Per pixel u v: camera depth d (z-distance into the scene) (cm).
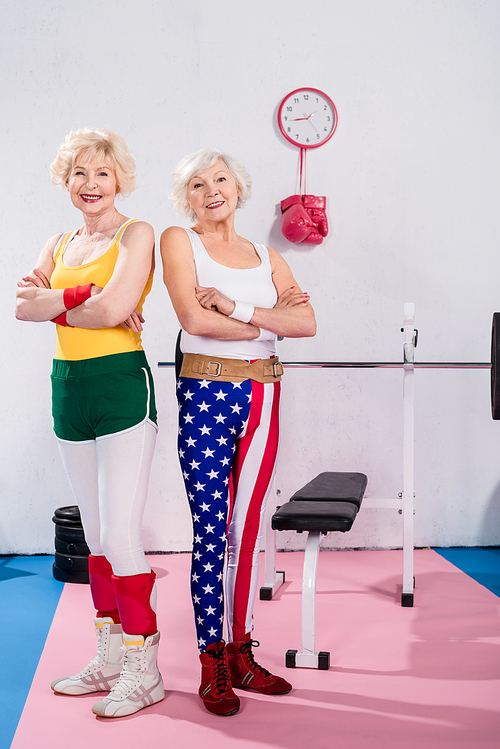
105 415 186
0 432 372
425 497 390
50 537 377
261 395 198
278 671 224
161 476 377
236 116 377
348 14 379
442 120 383
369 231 384
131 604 192
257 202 380
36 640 251
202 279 200
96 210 194
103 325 183
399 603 294
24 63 367
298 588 319
